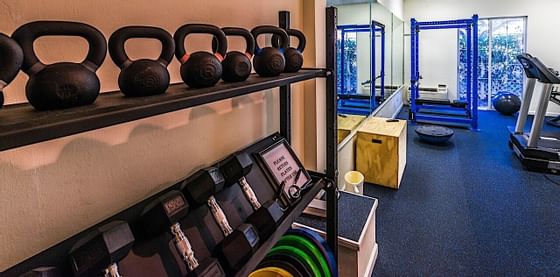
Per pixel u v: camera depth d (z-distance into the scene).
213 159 1.44
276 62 1.23
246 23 1.59
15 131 0.50
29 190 0.83
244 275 0.99
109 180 1.02
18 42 0.59
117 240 0.77
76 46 0.91
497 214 2.95
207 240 1.05
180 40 0.96
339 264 1.96
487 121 6.71
